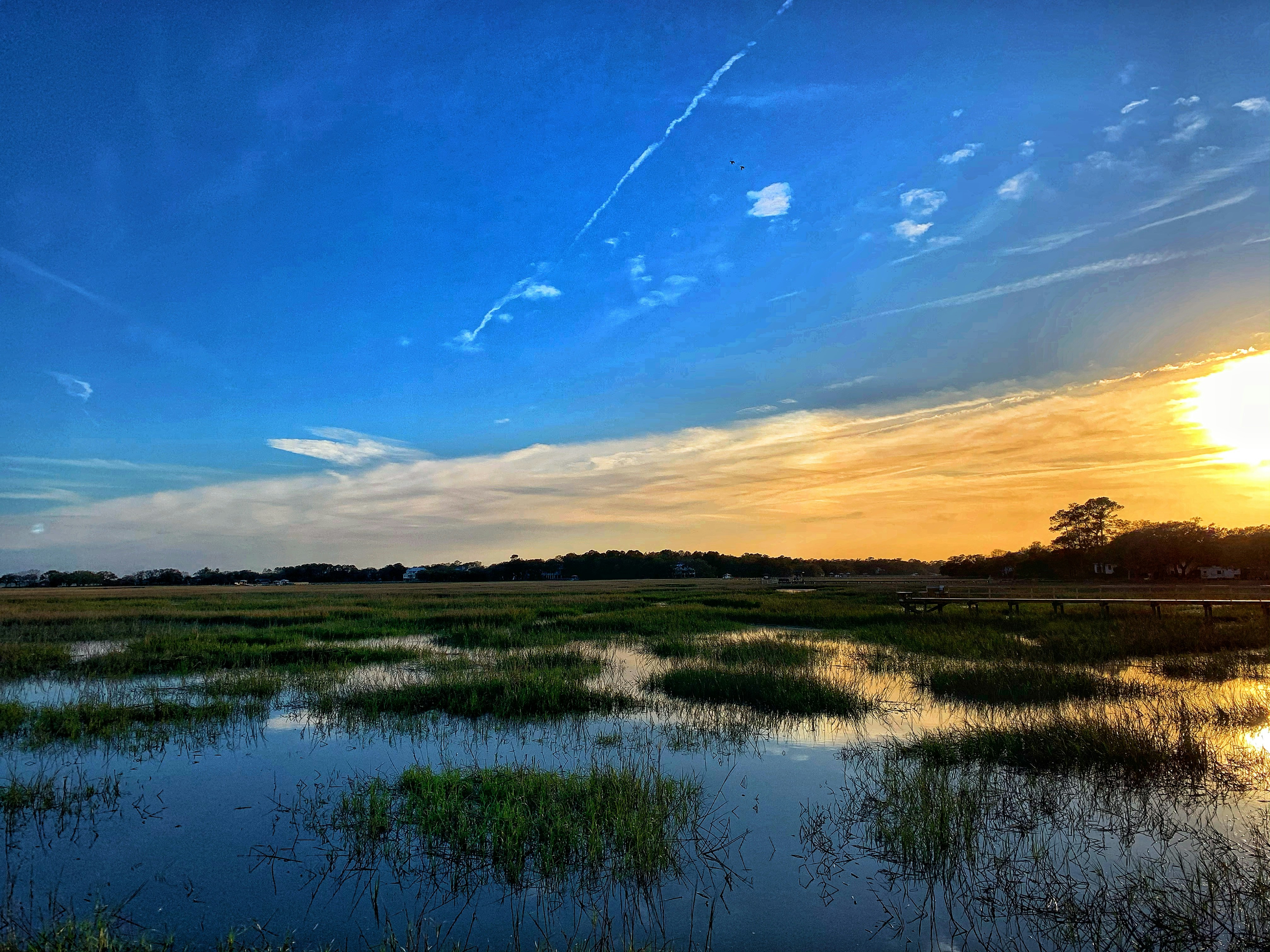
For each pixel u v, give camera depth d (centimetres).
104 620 3012
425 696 1345
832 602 3975
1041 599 3134
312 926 561
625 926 561
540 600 4366
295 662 1892
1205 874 633
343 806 789
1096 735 997
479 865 658
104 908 580
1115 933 549
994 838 722
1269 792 849
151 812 792
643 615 3162
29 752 1025
